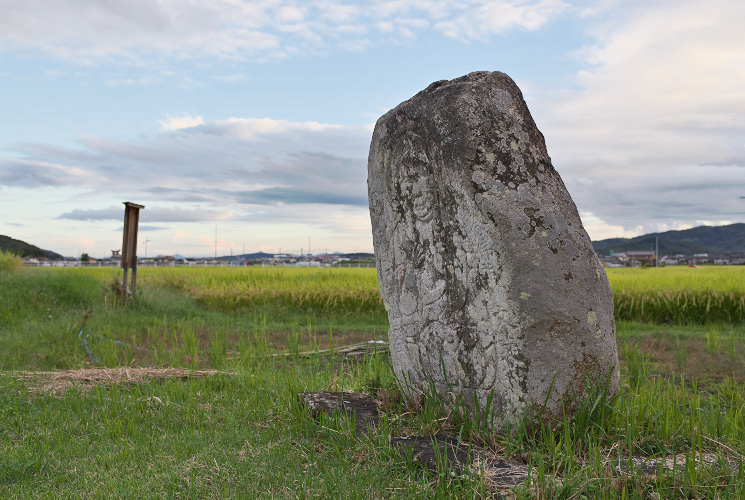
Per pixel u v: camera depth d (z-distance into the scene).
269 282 15.99
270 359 7.18
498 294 3.36
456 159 3.63
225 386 5.29
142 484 2.94
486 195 3.44
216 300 13.58
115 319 10.25
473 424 3.52
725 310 11.52
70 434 3.84
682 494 2.64
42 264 36.62
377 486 2.83
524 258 3.29
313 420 3.87
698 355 7.80
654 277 16.62
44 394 4.76
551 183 3.59
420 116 4.04
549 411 3.25
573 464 2.88
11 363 6.54
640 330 10.49
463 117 3.67
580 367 3.30
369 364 5.80
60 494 2.87
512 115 3.69
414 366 4.15
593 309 3.34
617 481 2.70
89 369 5.95
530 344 3.25
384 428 3.45
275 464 3.20
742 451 3.21
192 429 3.92
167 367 6.47
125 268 12.28
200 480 3.00
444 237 3.83
